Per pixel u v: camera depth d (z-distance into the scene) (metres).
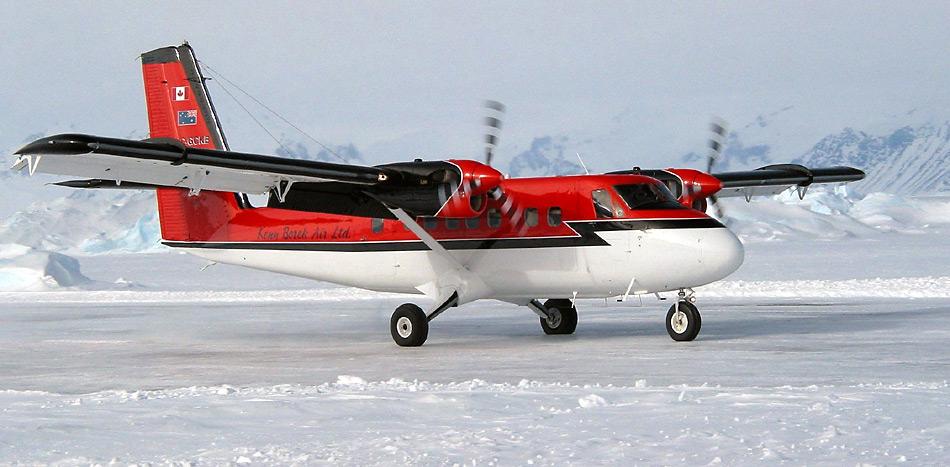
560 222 29.44
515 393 18.14
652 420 14.85
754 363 23.47
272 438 14.01
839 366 22.67
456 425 14.86
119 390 21.64
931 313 38.19
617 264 28.77
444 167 28.31
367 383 20.70
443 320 41.59
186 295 66.12
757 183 34.62
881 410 15.23
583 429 14.23
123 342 33.88
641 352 26.50
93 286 81.62
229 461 12.48
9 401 18.67
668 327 29.28
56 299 65.94
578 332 33.97
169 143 24.56
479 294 31.03
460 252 30.61
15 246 92.06
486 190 28.36
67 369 26.00
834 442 12.85
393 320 30.22
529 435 13.84
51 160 23.89
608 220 28.84
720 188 31.42
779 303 46.91
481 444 13.22
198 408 16.69
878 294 50.44
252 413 16.16
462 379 21.80
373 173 28.12
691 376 21.34
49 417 16.09
